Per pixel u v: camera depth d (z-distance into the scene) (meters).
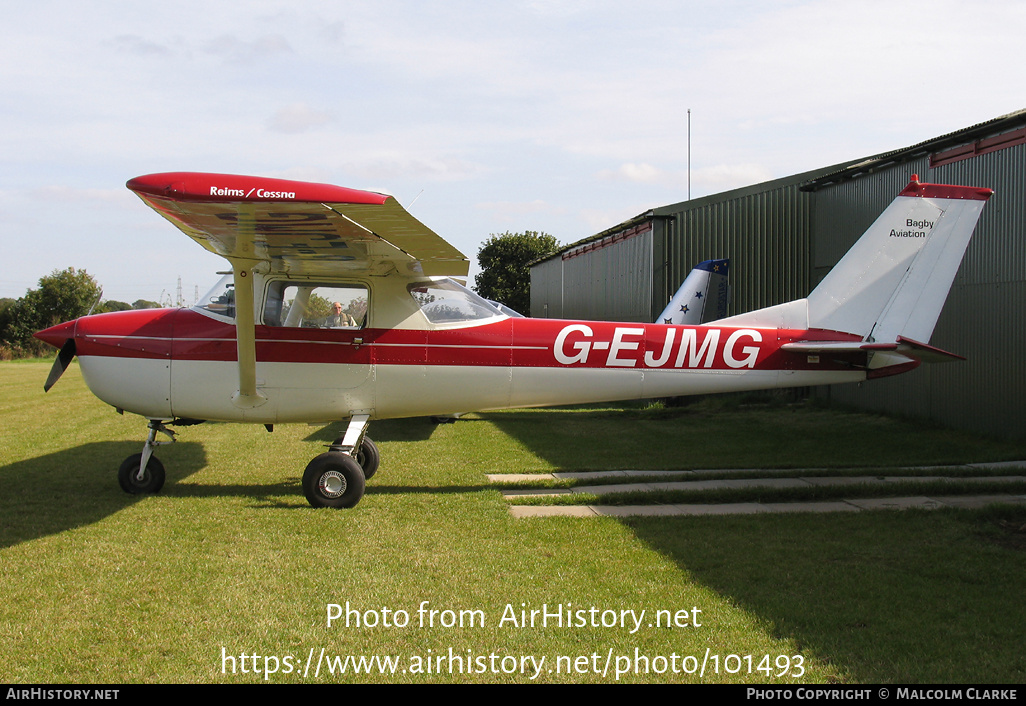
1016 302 8.90
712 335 6.98
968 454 8.45
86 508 5.86
